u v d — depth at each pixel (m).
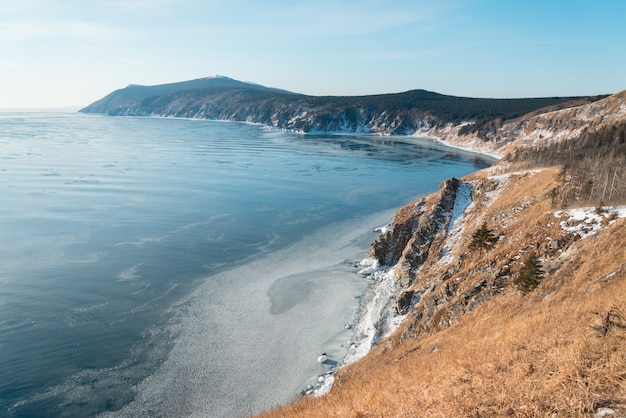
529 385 13.33
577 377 12.32
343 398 19.53
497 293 37.16
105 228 92.56
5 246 79.69
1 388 42.44
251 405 40.97
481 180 78.75
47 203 111.00
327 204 118.62
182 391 42.94
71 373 45.00
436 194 79.75
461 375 16.42
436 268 59.00
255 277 69.50
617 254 26.14
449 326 38.00
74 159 187.00
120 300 60.62
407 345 40.16
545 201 54.66
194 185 140.38
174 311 58.09
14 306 57.72
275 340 51.84
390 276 68.38
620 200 49.41
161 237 88.00
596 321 15.79
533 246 41.12
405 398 16.36
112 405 40.94
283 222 100.62
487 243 49.59
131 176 152.62
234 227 95.94
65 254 76.94
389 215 107.56
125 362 47.06
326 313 58.25
